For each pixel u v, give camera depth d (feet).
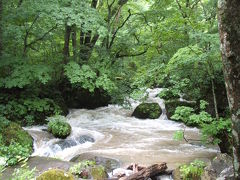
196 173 19.92
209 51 22.89
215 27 28.45
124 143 32.19
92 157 26.48
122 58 49.06
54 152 29.22
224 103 32.91
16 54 39.40
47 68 36.37
